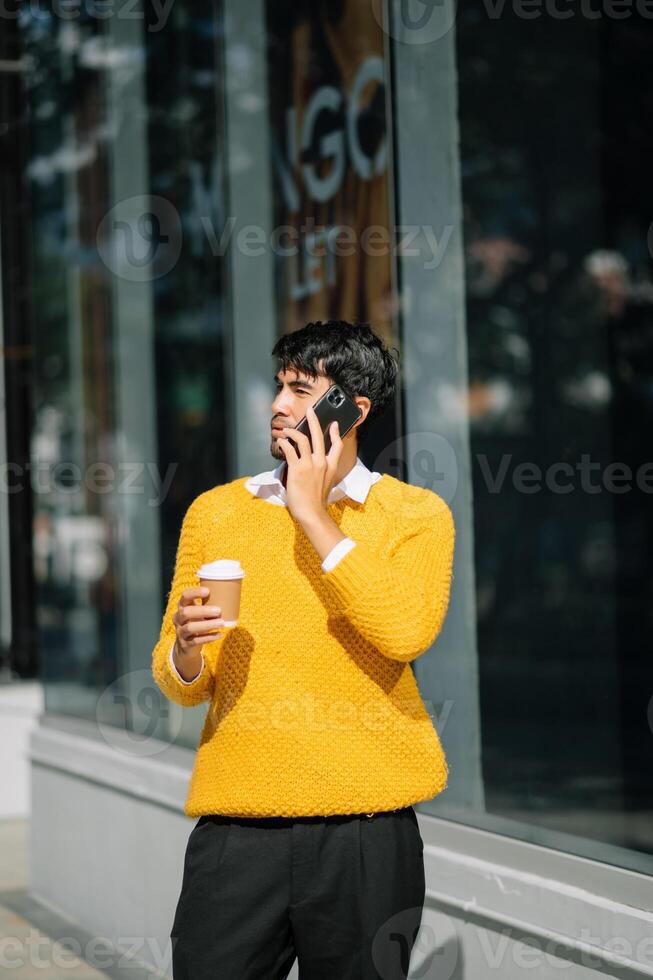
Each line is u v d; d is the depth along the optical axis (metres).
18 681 7.31
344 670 2.30
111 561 5.07
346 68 4.11
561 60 3.26
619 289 3.12
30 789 5.47
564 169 3.25
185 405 4.82
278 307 4.51
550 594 3.27
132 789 4.59
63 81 5.41
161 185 4.96
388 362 2.47
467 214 3.50
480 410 3.45
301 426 2.34
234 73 4.65
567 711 3.21
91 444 5.24
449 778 3.51
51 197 5.53
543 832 3.23
